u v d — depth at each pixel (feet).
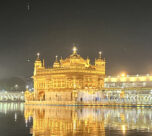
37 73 362.53
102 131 120.88
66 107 293.23
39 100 356.18
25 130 128.88
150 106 280.92
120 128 129.08
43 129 128.16
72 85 321.93
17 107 323.78
